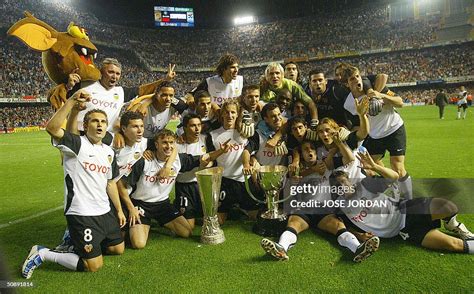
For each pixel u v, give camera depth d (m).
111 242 3.30
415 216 3.24
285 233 3.38
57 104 4.05
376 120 4.65
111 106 4.29
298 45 48.88
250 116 4.36
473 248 3.02
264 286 2.61
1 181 7.17
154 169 3.82
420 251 3.14
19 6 37.59
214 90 5.25
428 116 19.17
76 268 3.01
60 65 4.02
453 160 7.17
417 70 39.66
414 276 2.68
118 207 3.54
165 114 4.68
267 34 52.50
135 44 49.66
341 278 2.70
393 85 38.94
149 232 4.06
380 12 47.59
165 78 4.51
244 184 4.44
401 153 4.64
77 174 3.13
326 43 47.34
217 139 4.38
